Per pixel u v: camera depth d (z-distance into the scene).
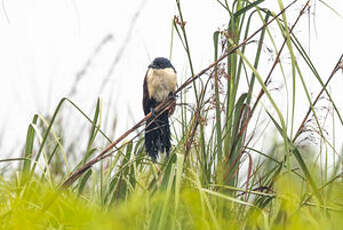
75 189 6.57
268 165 6.40
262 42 6.21
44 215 5.29
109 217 5.32
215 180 6.17
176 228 5.28
